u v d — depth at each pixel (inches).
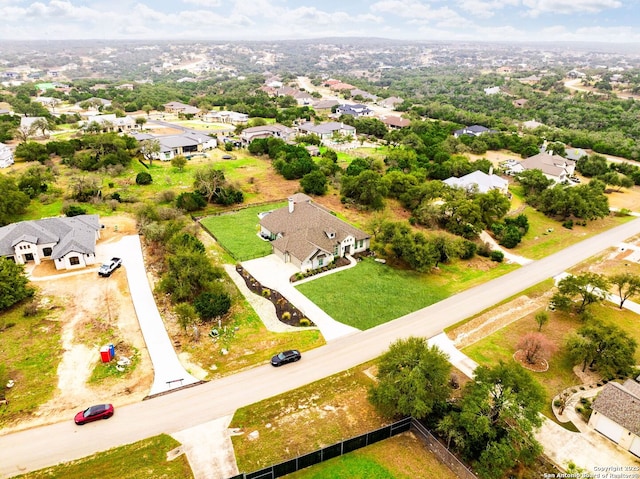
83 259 2508.6
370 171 3661.4
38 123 5398.6
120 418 1528.1
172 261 2250.2
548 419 1583.4
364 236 2861.7
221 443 1446.9
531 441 1357.0
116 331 1969.7
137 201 3555.6
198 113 7834.6
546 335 2066.9
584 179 4736.7
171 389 1664.6
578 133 6259.8
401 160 4500.5
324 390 1686.8
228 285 2305.6
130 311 2121.1
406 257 2600.9
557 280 2623.0
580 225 3558.1
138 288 2317.9
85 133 5482.3
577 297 2402.8
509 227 3176.7
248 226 3238.2
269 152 5098.4
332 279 2524.6
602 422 1515.7
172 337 1950.1
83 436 1453.0
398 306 2285.9
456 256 2819.9
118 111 7091.5
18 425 1480.1
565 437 1512.1
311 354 1892.2
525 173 4156.0
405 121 6939.0
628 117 7091.5
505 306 2319.1
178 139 5251.0
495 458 1317.7
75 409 1553.9
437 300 2363.4
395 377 1528.1
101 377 1700.3
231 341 1948.8
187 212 3459.6
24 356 1791.3
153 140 4904.0
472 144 5551.2
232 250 2829.7
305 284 2459.4
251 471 1357.0
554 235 3351.4
